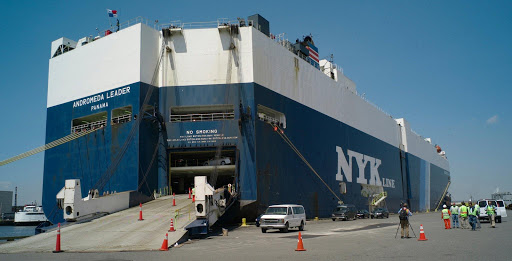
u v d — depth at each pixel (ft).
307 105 173.17
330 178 182.60
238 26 145.18
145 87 141.69
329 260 48.88
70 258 58.18
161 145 140.87
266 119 148.97
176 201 124.47
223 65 143.54
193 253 60.54
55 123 160.56
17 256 62.69
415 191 308.40
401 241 71.05
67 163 152.35
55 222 151.12
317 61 208.85
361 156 220.02
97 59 153.07
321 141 179.73
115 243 74.18
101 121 150.00
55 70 165.37
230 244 72.43
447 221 103.96
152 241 74.49
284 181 148.97
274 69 154.20
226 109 146.20
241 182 135.13
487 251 54.54
